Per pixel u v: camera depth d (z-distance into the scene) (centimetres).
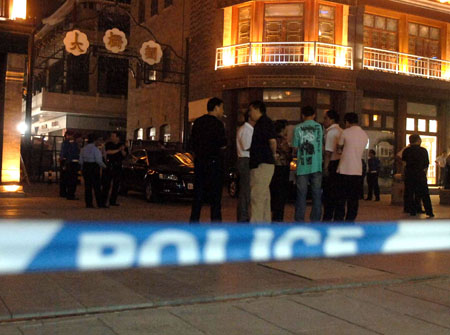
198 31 2505
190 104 2542
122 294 470
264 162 803
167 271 571
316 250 726
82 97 3903
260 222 808
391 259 688
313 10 2200
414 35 2502
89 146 1246
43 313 407
